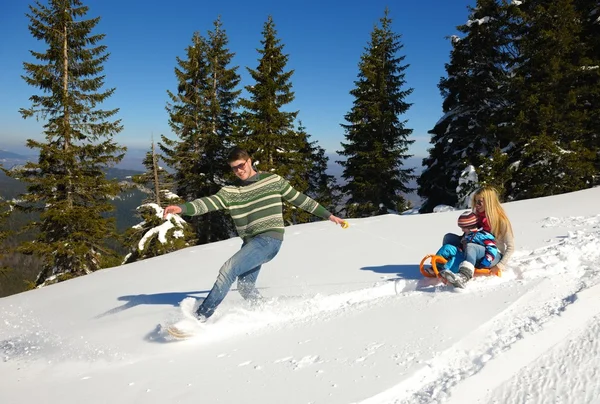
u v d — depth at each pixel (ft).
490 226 12.48
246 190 11.58
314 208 12.21
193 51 81.46
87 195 56.13
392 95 85.51
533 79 58.03
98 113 57.21
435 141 81.10
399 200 82.79
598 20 57.88
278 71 75.66
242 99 73.51
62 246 52.90
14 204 53.26
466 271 11.72
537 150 52.01
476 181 56.03
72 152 54.08
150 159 65.62
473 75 70.49
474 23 68.18
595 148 57.06
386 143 79.56
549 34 54.13
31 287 55.88
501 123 60.29
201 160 82.28
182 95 81.25
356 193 81.87
